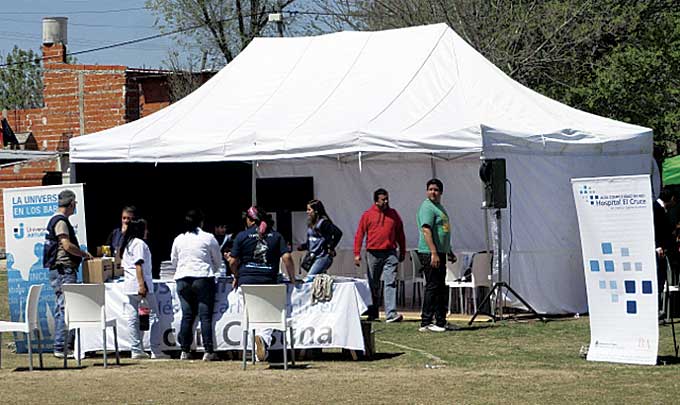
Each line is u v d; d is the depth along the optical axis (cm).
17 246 1304
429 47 1681
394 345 1290
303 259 1530
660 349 1217
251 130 1545
